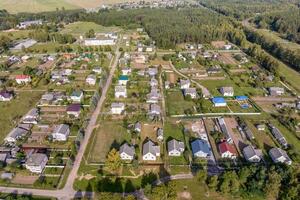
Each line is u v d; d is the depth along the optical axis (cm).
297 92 15938
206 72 18450
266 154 10794
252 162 10331
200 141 11125
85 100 14600
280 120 12950
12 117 13188
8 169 9950
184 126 12519
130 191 9056
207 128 12362
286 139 11738
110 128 12338
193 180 9500
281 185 9012
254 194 8850
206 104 14350
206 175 9444
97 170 9919
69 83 16625
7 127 12438
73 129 12112
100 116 13250
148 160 10438
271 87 15862
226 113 13525
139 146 11194
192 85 16425
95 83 16612
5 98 14700
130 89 15900
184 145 11231
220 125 12512
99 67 18500
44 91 15750
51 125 12512
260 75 17912
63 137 11475
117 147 11106
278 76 17550
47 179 9538
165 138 11694
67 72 17888
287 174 9288
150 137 11769
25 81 16662
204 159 10475
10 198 8531
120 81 16500
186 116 13312
